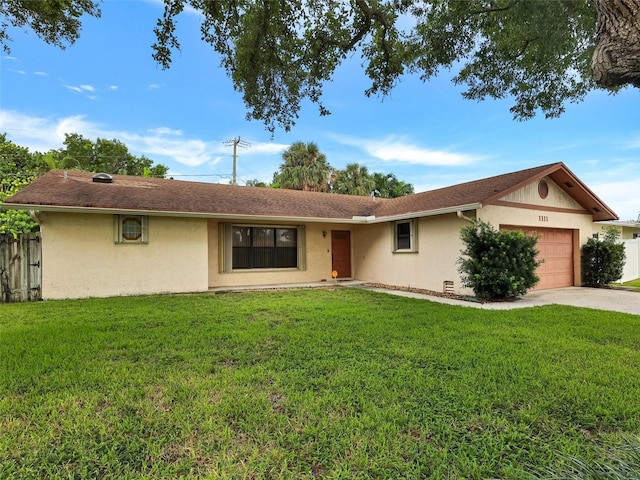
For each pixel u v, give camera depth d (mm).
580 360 4219
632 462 1978
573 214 12281
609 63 1948
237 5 5371
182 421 2809
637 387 3436
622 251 12125
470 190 11391
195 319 6543
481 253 9234
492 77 6277
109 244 9727
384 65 6488
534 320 6484
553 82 6098
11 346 4727
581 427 2762
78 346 4754
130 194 10469
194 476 2182
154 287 10250
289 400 3170
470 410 2984
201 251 10906
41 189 9477
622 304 8453
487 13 5559
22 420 2838
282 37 5777
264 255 12867
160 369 3941
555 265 11938
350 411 2979
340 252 14578
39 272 9031
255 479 2168
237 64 5910
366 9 5652
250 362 4211
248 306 8000
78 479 2176
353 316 6855
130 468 2271
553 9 4957
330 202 15141
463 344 4883
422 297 9867
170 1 5016
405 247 12312
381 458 2357
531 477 2082
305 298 9414
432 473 2211
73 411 2959
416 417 2869
